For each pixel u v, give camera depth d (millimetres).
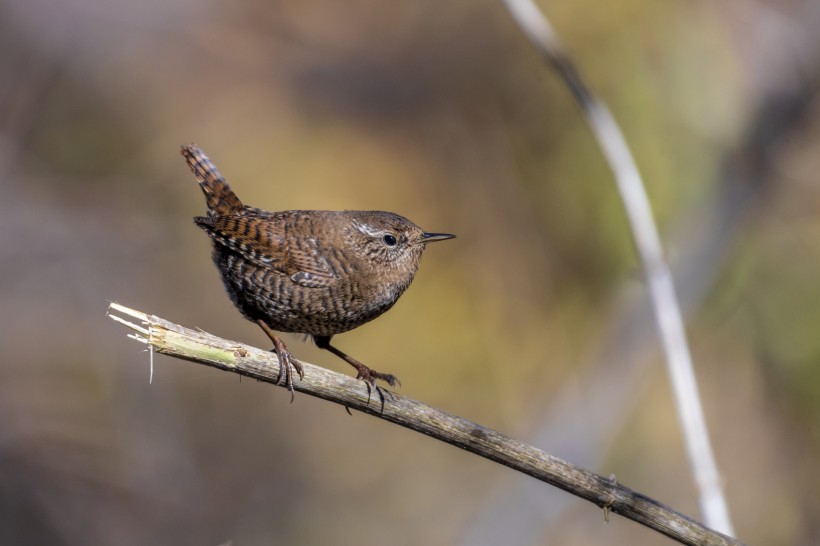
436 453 14000
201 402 14023
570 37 14156
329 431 14227
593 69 14008
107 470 12727
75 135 15383
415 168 14852
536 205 14172
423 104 15375
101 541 12195
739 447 12484
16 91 15242
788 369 12594
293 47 16328
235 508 13133
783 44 13047
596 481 5840
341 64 15883
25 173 14867
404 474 13789
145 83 16000
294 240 7438
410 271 7891
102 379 13500
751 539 12086
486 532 11656
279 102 15812
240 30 16453
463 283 13914
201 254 15164
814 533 12078
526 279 13859
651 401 12711
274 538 12977
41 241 14273
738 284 12797
